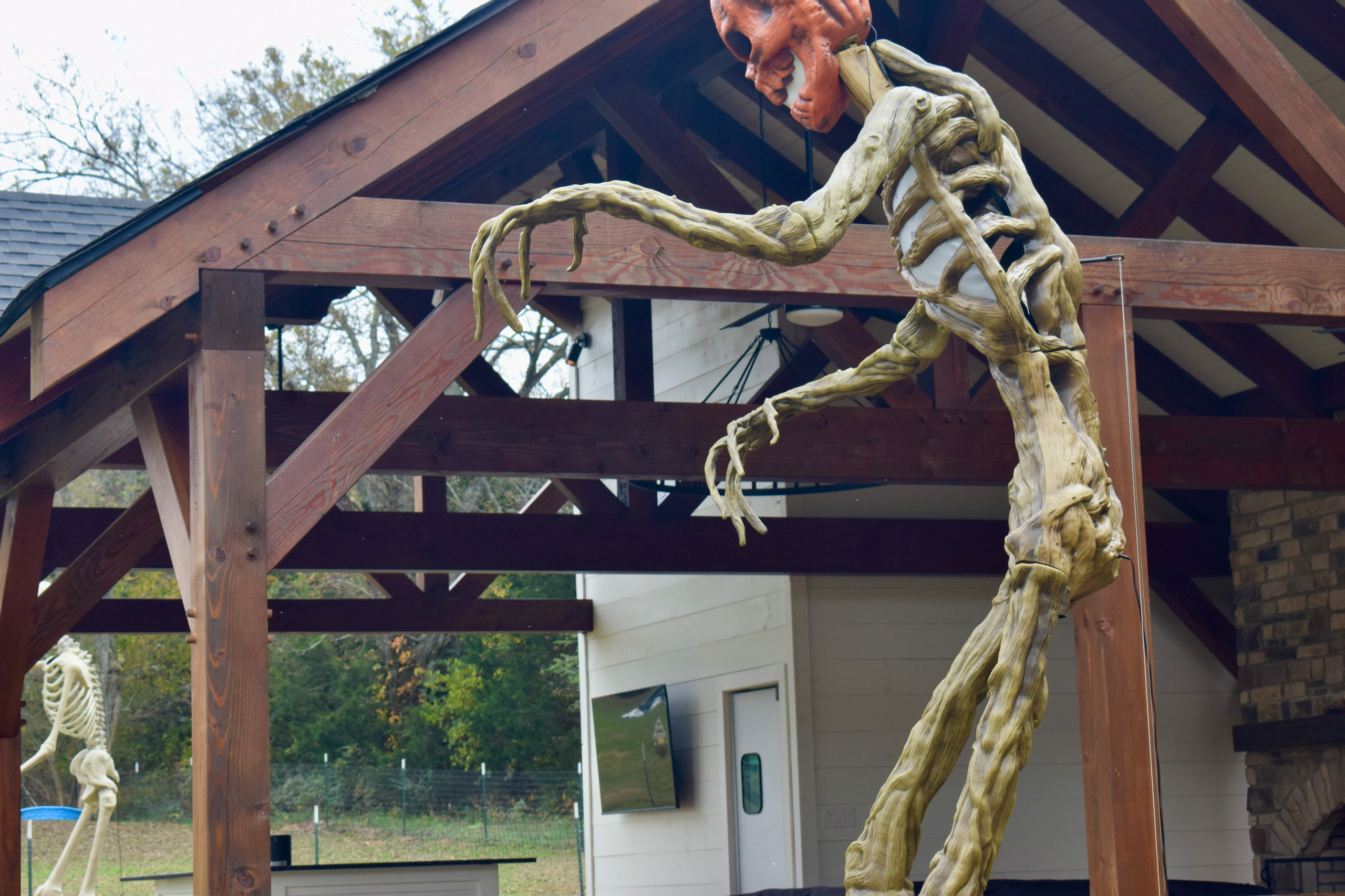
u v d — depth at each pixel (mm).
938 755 2258
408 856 19281
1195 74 7438
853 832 9734
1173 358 10188
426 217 4645
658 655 11383
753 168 9258
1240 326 9297
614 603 12000
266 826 4098
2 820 6676
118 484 23516
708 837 10625
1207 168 7523
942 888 2143
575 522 8844
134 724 24656
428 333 4625
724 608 10656
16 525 6164
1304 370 9453
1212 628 10477
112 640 24406
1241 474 7895
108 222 6543
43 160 18812
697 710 10875
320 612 10273
